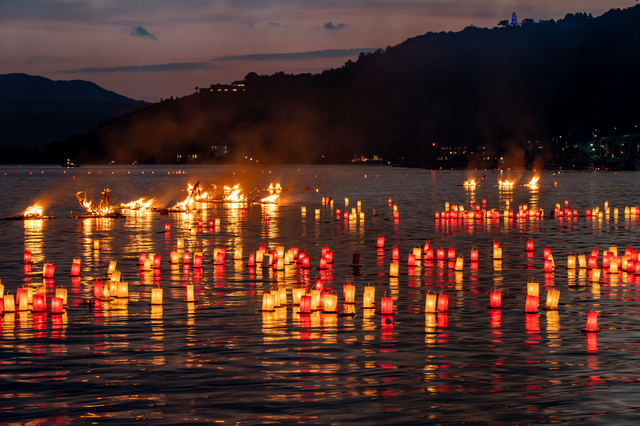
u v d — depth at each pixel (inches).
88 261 1523.1
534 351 770.2
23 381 669.9
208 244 1838.1
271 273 1352.1
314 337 839.7
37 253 1656.0
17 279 1286.9
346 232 2135.8
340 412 585.0
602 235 2032.5
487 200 3873.0
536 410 587.5
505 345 796.6
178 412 585.9
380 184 6382.9
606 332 858.1
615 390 636.7
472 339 825.5
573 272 1355.8
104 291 1096.2
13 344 810.2
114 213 2780.5
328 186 6023.6
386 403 606.2
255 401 612.1
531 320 929.5
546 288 1178.0
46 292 1155.3
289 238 1971.0
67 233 2126.0
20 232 2156.7
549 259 1358.3
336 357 749.9
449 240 1913.1
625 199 3880.4
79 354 765.9
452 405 600.7
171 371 700.7
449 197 4190.5
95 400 615.8
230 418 572.4
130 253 1657.2
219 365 721.0
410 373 691.4
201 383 661.9
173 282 1250.0
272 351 775.1
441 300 990.4
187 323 919.0
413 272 1359.5
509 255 1604.3
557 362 726.5
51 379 676.1
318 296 1013.8
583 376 678.5
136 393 634.2
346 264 1469.0
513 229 2228.1
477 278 1283.2
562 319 935.0
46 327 898.1
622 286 1194.0
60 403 608.7
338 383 661.3
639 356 747.4
